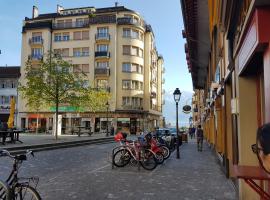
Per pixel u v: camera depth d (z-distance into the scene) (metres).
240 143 7.73
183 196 8.53
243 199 7.42
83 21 69.06
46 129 64.69
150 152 13.57
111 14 67.69
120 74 67.06
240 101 7.77
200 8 15.78
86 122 65.69
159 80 88.94
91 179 11.07
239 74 7.70
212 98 19.95
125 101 66.94
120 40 67.38
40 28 69.44
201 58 26.52
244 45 6.51
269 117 4.65
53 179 11.05
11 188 5.88
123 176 11.76
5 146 20.91
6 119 69.38
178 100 20.48
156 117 81.81
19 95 68.69
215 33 16.70
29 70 36.19
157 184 10.20
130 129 66.12
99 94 60.06
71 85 35.19
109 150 24.22
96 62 67.38
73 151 23.09
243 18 6.45
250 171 4.31
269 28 4.78
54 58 36.09
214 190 9.32
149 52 72.12
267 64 4.85
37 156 18.86
